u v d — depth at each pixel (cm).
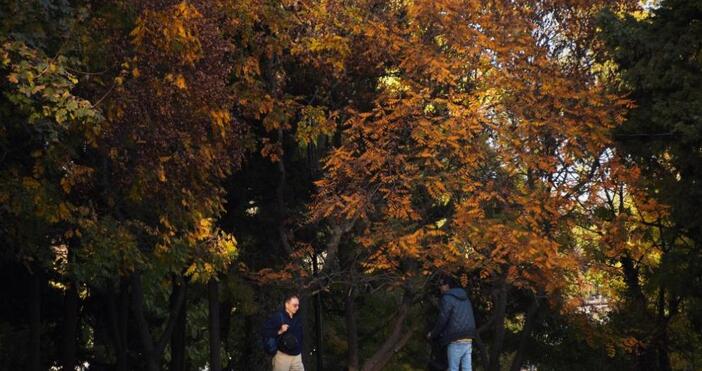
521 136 2445
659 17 2403
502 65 2455
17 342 3100
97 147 1809
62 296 2858
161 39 1777
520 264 2556
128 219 2166
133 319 3111
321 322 3312
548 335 3388
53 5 1569
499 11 2572
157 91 1803
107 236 1950
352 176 2417
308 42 2378
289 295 1889
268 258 2773
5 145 1784
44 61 1517
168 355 3534
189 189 2008
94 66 1789
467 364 1931
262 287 2772
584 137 2459
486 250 2517
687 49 2306
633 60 2438
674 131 2277
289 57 2445
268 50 2333
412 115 2392
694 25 2322
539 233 2472
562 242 2605
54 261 2227
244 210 2731
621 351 3080
